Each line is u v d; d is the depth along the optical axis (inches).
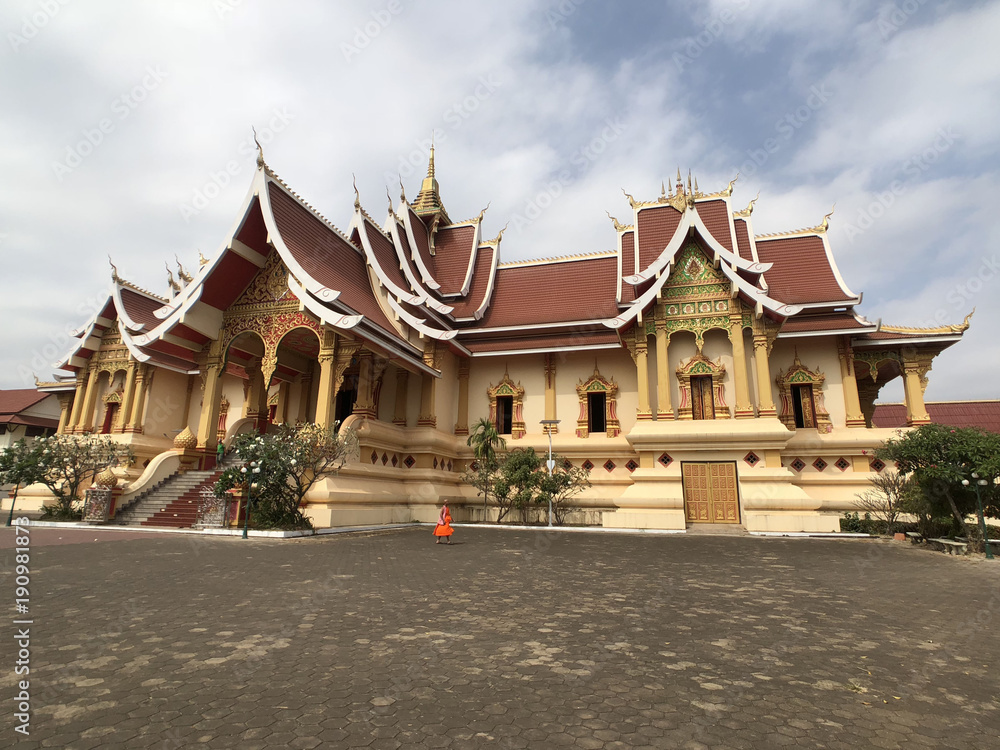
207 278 747.4
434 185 1184.2
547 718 146.2
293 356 956.6
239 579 333.7
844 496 765.9
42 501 949.8
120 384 1071.0
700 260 821.2
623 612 265.1
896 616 263.9
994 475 519.8
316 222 816.3
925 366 826.2
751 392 794.2
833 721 147.4
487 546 530.0
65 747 126.7
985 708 157.6
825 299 854.5
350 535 617.0
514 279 1066.1
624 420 882.1
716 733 138.9
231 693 160.6
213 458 796.6
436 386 881.5
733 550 517.0
